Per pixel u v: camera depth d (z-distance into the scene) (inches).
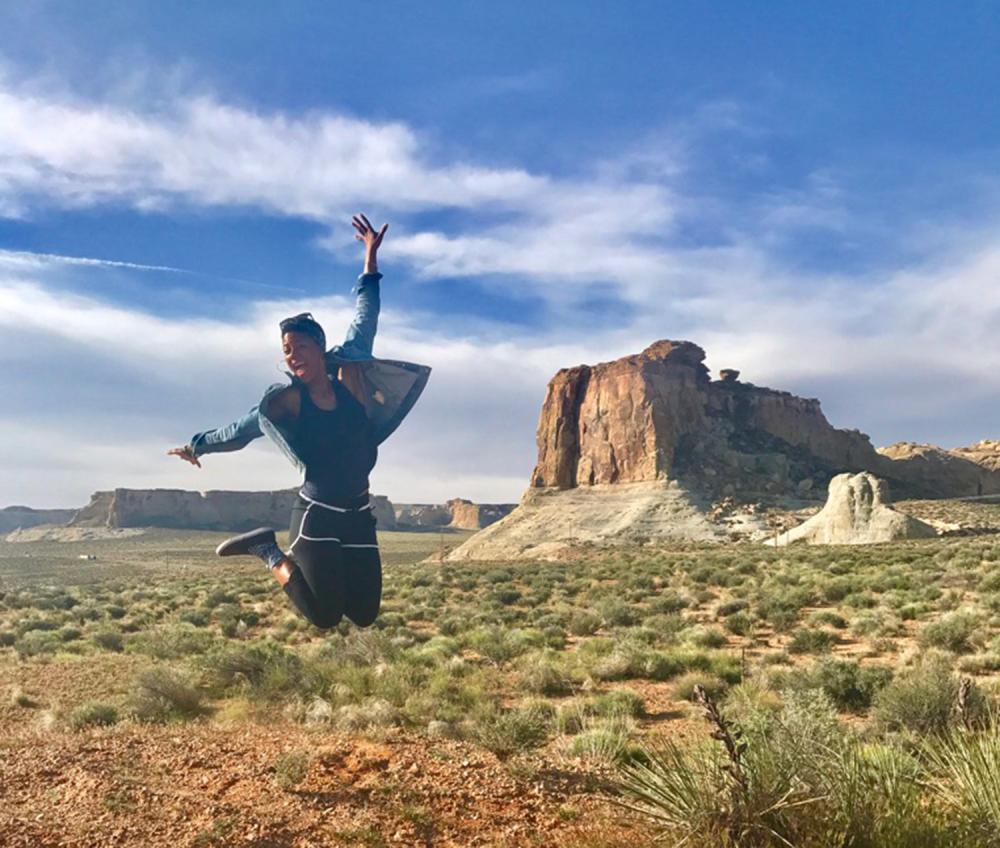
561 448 5841.5
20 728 637.3
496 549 4820.4
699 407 6338.6
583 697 677.9
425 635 1152.2
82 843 277.0
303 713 607.5
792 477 5974.4
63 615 1626.5
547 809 315.9
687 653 802.8
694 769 251.0
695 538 4456.2
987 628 903.1
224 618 1403.8
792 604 1257.4
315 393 200.5
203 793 328.5
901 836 227.5
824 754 254.2
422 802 321.1
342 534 200.1
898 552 2402.8
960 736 265.9
